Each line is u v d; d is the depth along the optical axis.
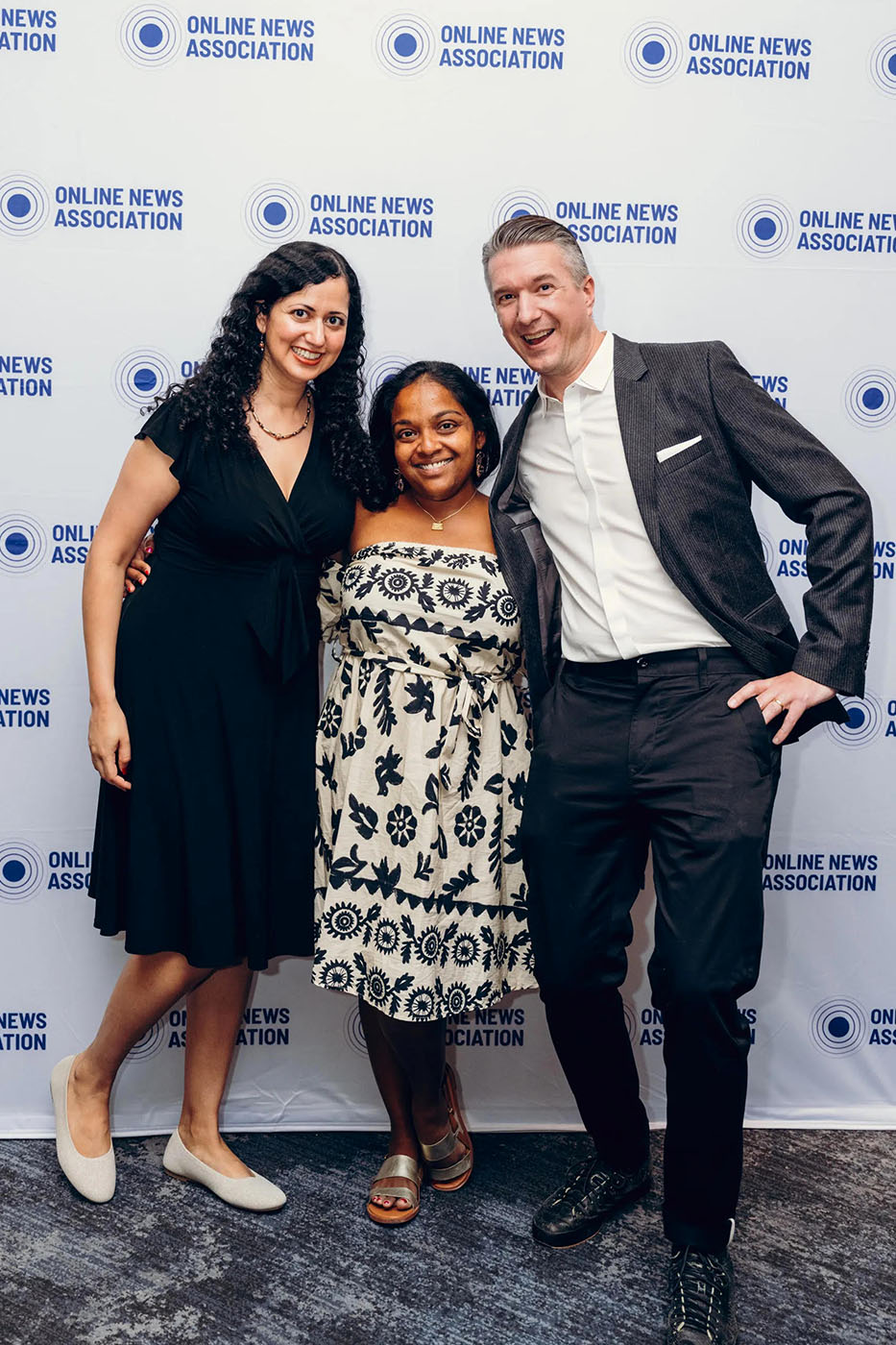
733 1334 1.62
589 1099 1.86
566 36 2.05
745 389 1.67
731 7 2.06
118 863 1.86
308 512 1.81
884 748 2.25
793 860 2.27
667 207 2.10
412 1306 1.70
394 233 2.09
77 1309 1.68
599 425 1.72
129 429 2.11
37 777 2.18
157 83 2.03
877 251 2.12
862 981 2.29
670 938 1.61
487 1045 2.28
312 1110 2.27
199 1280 1.75
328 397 1.88
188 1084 2.01
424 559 1.81
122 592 1.84
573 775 1.74
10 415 2.09
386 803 1.79
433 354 2.12
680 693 1.68
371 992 1.80
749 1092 2.30
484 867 1.84
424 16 2.03
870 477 2.19
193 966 1.83
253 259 2.08
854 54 2.08
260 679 1.82
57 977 2.22
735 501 1.68
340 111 2.05
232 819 1.82
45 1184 2.02
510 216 2.09
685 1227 1.65
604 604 1.71
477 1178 2.07
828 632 1.60
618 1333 1.65
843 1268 1.80
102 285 2.07
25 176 2.03
